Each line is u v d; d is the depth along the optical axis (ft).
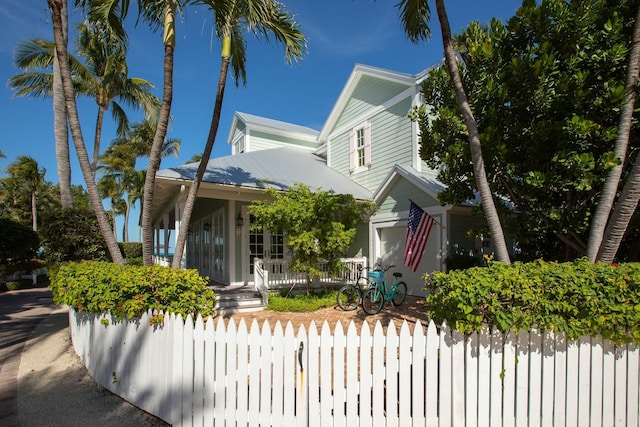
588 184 14.39
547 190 16.29
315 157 54.85
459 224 32.86
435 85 20.88
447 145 20.01
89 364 15.99
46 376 16.01
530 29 17.52
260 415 10.44
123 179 98.27
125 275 13.24
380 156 41.63
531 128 16.67
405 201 35.65
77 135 19.53
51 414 12.41
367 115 43.75
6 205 116.57
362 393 10.12
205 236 48.70
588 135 14.85
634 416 10.09
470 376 10.02
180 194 30.68
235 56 24.48
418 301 31.45
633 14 15.78
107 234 19.62
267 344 10.47
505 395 9.98
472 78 18.80
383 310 27.66
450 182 20.45
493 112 17.33
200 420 10.78
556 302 9.73
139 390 12.57
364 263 36.70
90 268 16.07
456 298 9.78
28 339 22.81
